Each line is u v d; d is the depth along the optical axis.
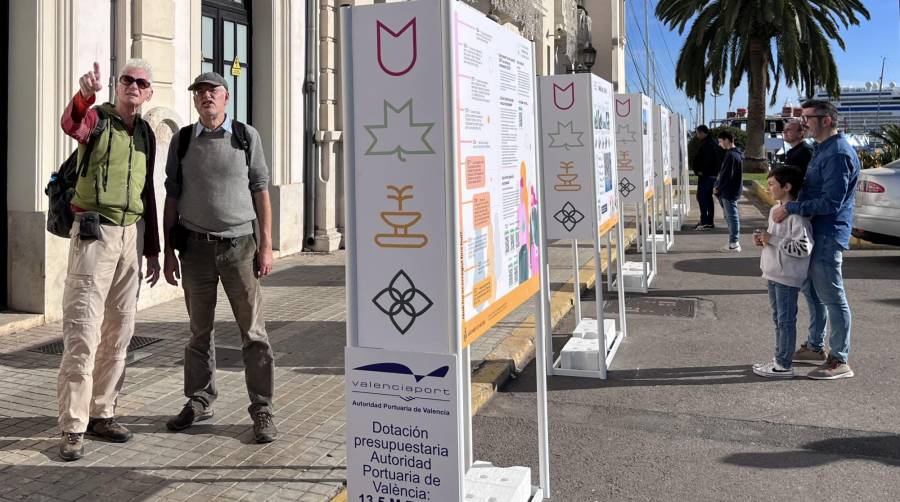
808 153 6.38
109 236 3.96
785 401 5.07
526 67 3.54
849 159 5.23
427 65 2.71
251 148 4.22
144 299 7.43
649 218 14.88
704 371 5.79
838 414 4.81
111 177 3.94
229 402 4.79
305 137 10.80
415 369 2.79
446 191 2.71
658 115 12.02
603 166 5.90
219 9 9.46
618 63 29.73
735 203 12.01
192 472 3.78
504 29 3.23
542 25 20.00
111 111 4.04
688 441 4.44
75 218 3.92
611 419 4.82
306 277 9.08
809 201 5.30
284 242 10.45
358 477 2.92
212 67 9.41
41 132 6.47
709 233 14.45
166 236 4.26
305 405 4.74
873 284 9.20
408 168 2.77
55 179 3.95
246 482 3.68
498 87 3.18
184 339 6.25
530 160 3.61
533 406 5.09
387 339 2.85
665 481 3.90
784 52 24.70
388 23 2.75
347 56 2.82
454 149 2.70
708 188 14.91
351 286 2.88
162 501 3.48
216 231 4.14
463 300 2.80
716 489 3.80
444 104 2.70
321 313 7.25
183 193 4.19
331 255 10.66
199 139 4.15
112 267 4.01
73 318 3.90
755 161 29.52
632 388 5.43
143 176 4.12
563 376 5.78
